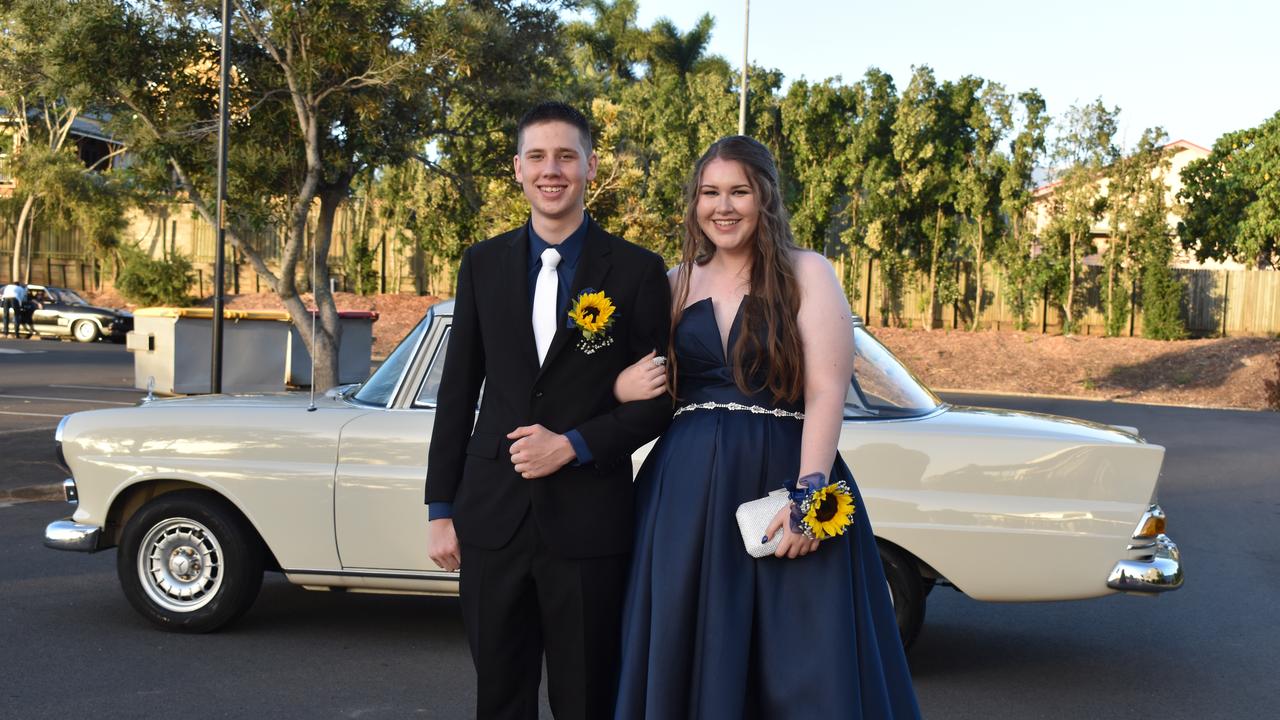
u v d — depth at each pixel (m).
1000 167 27.36
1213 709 4.80
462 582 3.03
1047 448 4.79
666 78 30.77
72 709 4.45
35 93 14.35
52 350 24.94
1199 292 28.97
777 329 2.88
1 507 8.70
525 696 3.04
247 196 13.95
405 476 5.11
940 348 26.25
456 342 3.10
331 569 5.21
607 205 17.86
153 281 32.00
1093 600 6.80
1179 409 20.36
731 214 2.95
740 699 2.80
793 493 2.73
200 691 4.70
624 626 2.95
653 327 3.01
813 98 27.78
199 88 14.30
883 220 27.81
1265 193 28.91
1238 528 9.24
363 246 31.52
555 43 15.39
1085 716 4.68
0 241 35.88
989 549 4.78
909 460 4.84
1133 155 27.23
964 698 4.89
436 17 13.11
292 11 12.81
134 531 5.42
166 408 5.51
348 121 14.24
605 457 2.91
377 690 4.77
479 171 15.62
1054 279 28.05
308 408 5.39
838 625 2.79
